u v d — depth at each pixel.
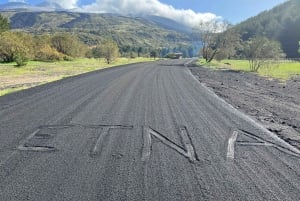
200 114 11.29
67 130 8.62
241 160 6.66
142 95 15.55
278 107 13.88
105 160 6.38
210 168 6.13
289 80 28.33
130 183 5.30
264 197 4.95
